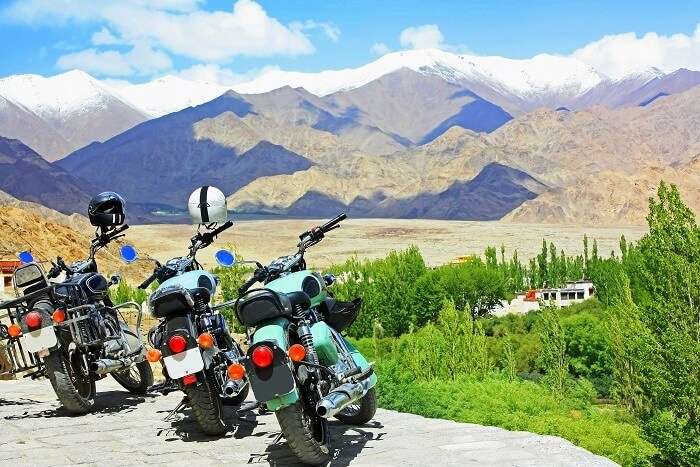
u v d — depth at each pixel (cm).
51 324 924
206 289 829
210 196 916
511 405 1434
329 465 695
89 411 968
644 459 1482
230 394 795
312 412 688
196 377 782
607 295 10062
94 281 974
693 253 2788
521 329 10338
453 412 1281
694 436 1945
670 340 2697
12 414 961
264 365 643
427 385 1445
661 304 2831
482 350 3334
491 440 772
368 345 6069
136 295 4425
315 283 749
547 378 5375
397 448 749
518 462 686
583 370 7638
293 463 705
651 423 2005
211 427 805
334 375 693
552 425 1371
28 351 929
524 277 18350
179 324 789
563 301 13800
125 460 734
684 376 2638
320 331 709
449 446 751
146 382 1071
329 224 797
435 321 10362
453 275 12038
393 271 9975
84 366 977
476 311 12169
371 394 844
